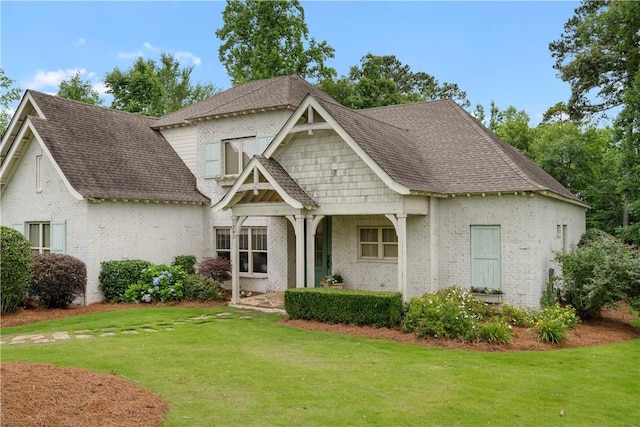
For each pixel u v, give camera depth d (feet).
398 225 45.24
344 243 56.34
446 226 51.47
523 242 47.55
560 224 57.47
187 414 21.80
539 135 126.41
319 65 127.03
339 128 45.73
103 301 55.72
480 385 26.99
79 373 24.91
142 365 29.30
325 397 24.45
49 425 18.24
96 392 22.39
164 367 29.04
